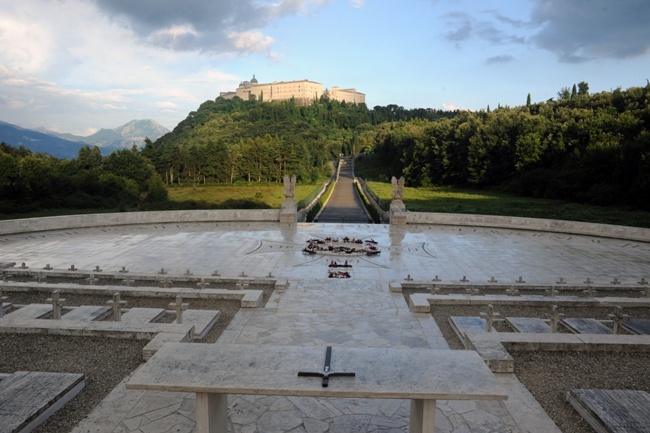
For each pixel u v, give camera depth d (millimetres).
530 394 7590
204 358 5926
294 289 15312
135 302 13312
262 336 10820
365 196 66125
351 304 13672
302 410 7191
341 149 137875
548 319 11969
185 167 77188
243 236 26656
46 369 8289
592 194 48062
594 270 19688
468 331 9773
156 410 6949
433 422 5426
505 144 65625
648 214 40344
